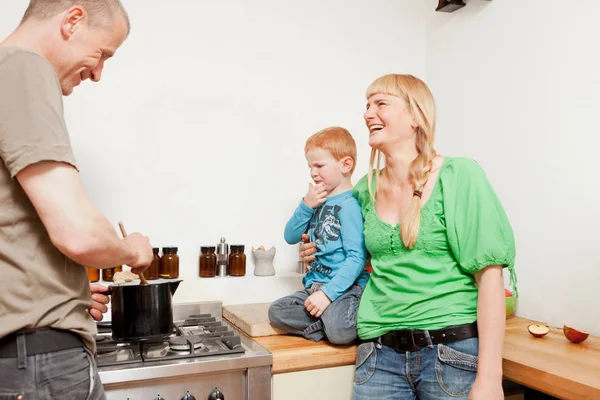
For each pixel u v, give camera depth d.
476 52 1.84
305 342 1.38
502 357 1.14
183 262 1.78
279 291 1.80
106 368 1.13
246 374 1.24
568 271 1.49
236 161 1.84
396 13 2.09
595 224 1.41
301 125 1.94
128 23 0.95
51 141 0.75
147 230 1.73
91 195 1.66
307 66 1.95
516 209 1.67
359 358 1.27
